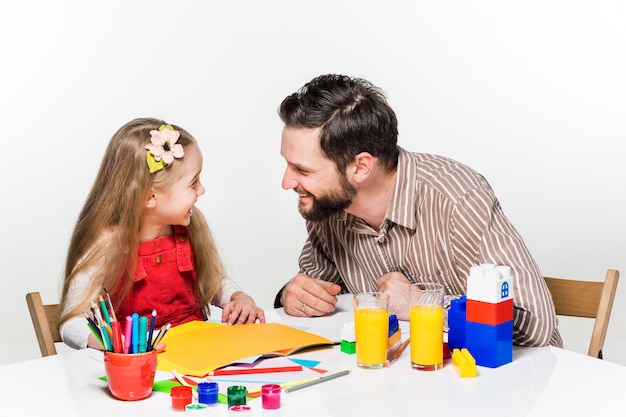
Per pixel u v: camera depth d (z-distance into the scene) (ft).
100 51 11.31
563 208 11.76
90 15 11.25
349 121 4.66
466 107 11.61
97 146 11.39
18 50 11.14
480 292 3.98
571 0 11.46
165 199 5.36
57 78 11.25
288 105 4.78
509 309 4.04
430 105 11.59
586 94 11.59
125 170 5.26
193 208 5.91
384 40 11.51
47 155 11.29
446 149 11.66
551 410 3.40
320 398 3.52
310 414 3.33
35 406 3.48
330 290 5.13
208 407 3.41
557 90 11.60
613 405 3.47
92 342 4.68
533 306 4.33
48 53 11.20
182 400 3.41
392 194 5.08
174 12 11.38
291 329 4.60
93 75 11.31
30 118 11.23
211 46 11.48
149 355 3.53
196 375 3.81
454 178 4.99
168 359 4.04
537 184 11.75
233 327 4.68
